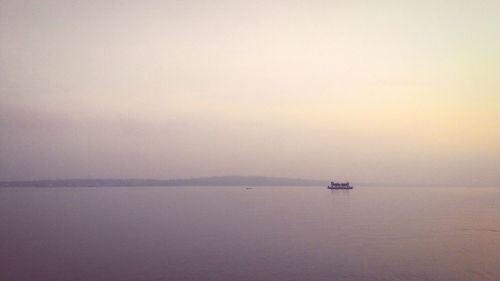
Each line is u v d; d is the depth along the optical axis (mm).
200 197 99375
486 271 21016
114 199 86812
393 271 21031
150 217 47281
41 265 22312
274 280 19453
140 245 28188
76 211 55531
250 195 113312
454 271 21016
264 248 26953
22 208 60719
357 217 46781
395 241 29469
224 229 36250
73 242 29531
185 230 35688
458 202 76375
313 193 130125
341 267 21812
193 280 19484
